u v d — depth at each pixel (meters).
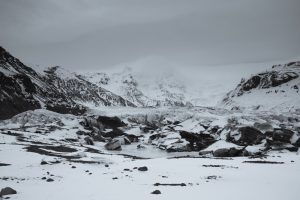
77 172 39.59
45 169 40.88
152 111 196.00
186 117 173.88
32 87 193.25
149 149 99.00
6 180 33.78
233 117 132.62
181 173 39.19
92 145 97.44
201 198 25.72
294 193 27.66
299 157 56.53
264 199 25.50
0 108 146.00
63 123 118.38
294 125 115.75
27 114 129.00
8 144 64.44
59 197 26.27
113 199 25.48
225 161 50.53
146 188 29.89
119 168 43.38
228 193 27.55
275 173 38.69
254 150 74.75
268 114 164.88
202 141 101.31
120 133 124.81
